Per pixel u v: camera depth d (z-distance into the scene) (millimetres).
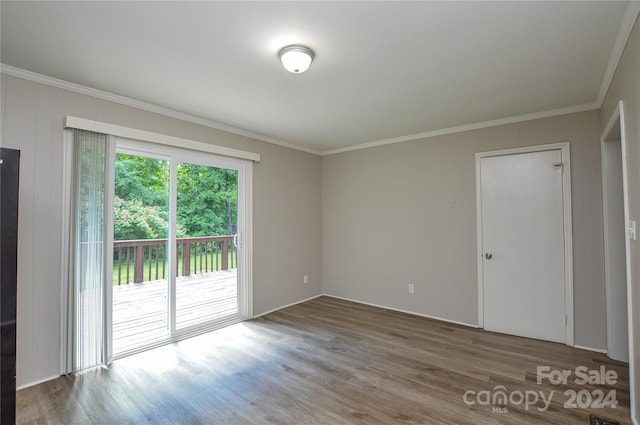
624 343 2725
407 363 2701
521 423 1901
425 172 4016
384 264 4395
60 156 2494
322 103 2992
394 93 2762
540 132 3242
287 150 4520
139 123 2941
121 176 2943
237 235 3869
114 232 2906
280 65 2256
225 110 3188
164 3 1585
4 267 1786
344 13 1676
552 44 1987
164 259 3227
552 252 3170
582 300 3012
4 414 1770
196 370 2590
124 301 2992
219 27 1805
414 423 1905
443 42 1967
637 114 1678
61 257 2490
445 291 3846
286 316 4016
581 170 3031
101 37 1904
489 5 1613
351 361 2742
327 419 1950
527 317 3291
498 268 3469
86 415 1993
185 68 2299
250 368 2621
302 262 4723
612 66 2191
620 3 1597
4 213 1792
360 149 4664
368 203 4570
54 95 2469
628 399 2152
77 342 2545
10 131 2273
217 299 3672
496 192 3492
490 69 2326
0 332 1766
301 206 4723
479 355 2854
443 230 3865
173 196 3268
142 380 2428
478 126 3605
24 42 1952
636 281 1813
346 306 4457
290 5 1607
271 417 1974
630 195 1902
